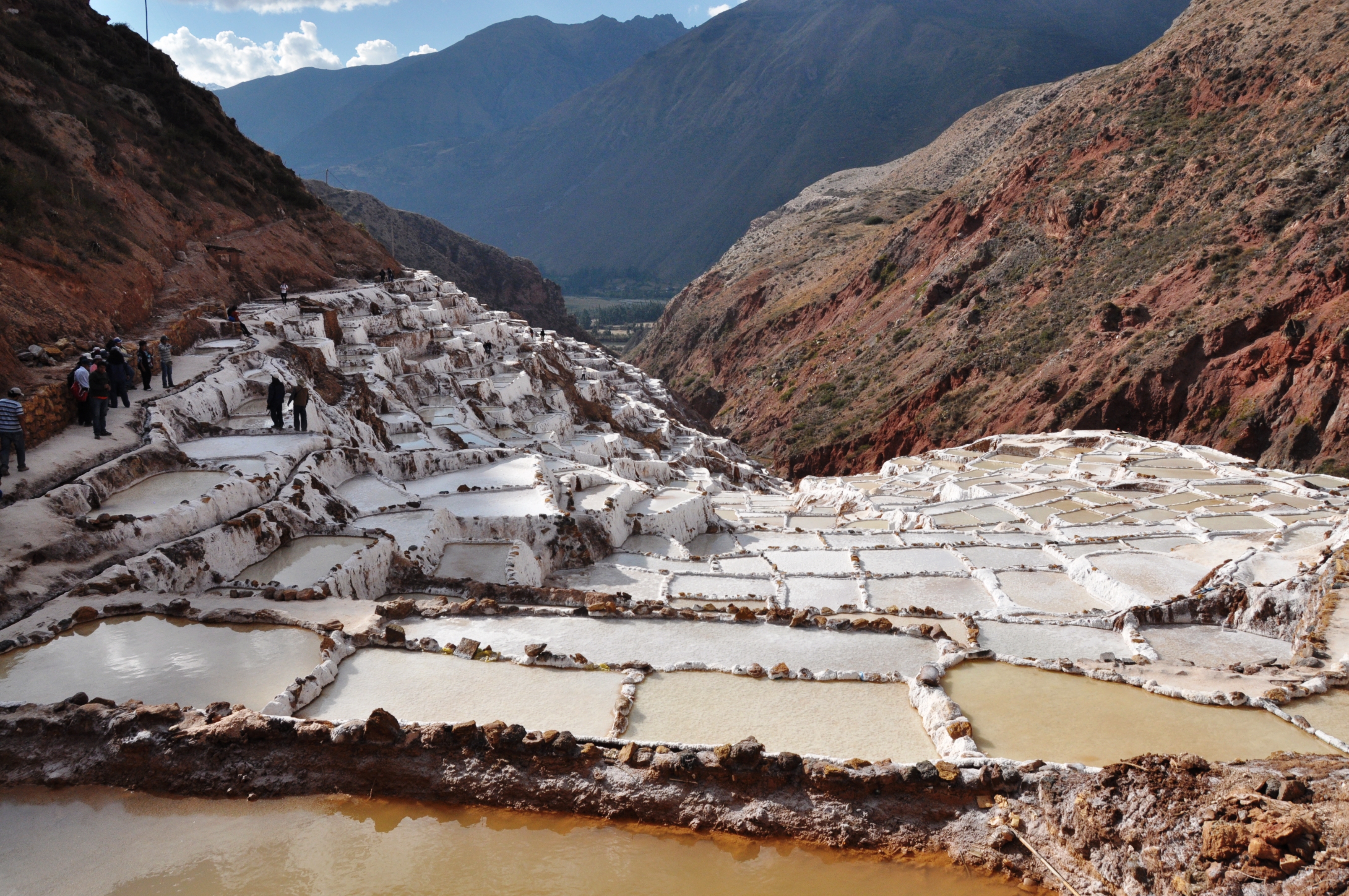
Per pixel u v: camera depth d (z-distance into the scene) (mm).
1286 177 67062
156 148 56125
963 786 10141
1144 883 8688
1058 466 41938
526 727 11648
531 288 178000
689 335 160625
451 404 42281
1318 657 13992
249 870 9422
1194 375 62562
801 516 35125
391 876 9328
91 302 29719
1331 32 73750
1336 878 7508
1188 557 22188
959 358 82438
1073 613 18391
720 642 14797
